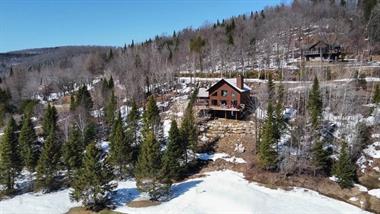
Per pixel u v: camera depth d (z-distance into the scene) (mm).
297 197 45500
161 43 163250
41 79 135750
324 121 62188
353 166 48312
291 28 127750
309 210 40938
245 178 51750
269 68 97312
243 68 99312
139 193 47250
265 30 132250
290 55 109188
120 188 49219
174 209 41375
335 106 65500
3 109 87688
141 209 41969
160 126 63469
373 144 55656
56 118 70062
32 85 123188
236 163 56406
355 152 52812
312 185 48656
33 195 47844
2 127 79250
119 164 53656
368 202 44000
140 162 45938
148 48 146750
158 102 83500
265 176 51344
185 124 57281
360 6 147500
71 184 49375
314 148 50406
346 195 46219
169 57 126062
